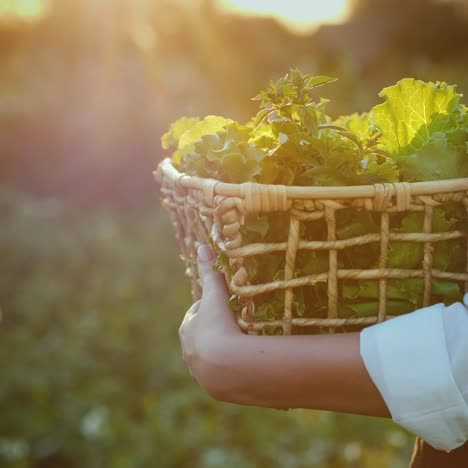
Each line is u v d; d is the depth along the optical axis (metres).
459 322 0.73
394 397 0.72
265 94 0.82
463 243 0.80
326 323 0.79
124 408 3.42
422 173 0.81
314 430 3.15
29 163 6.41
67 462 3.05
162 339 3.92
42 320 4.16
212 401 3.38
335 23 8.95
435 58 9.63
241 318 0.81
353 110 6.14
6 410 3.29
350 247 0.78
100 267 4.78
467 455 0.88
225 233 0.74
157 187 6.26
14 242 4.93
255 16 7.85
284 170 0.78
